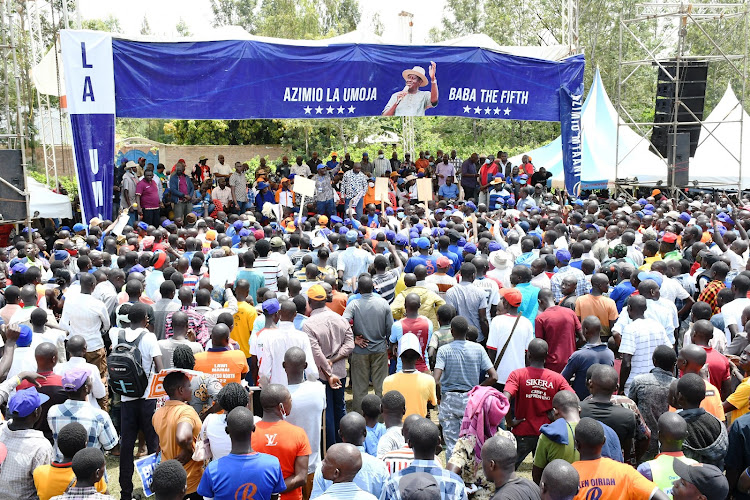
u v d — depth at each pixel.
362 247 11.54
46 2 21.58
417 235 13.77
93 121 16.50
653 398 6.01
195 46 17.69
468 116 20.47
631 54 45.69
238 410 4.61
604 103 27.30
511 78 20.62
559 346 7.46
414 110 20.02
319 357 7.21
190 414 5.48
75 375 5.57
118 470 7.91
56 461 5.11
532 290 8.41
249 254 9.42
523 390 6.27
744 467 4.95
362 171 24.16
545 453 4.84
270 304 6.99
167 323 7.81
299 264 11.19
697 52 44.03
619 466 4.28
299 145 41.72
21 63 26.00
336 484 4.16
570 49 22.27
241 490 4.48
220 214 20.27
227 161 39.16
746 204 22.12
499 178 21.98
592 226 12.16
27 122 26.95
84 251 10.55
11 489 5.01
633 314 7.25
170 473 4.02
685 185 21.52
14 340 6.55
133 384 6.51
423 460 4.40
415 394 6.24
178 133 41.62
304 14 45.38
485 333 8.53
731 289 8.31
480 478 5.22
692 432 5.12
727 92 28.05
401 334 7.48
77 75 16.28
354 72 19.33
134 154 27.02
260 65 18.39
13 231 16.80
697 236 11.55
